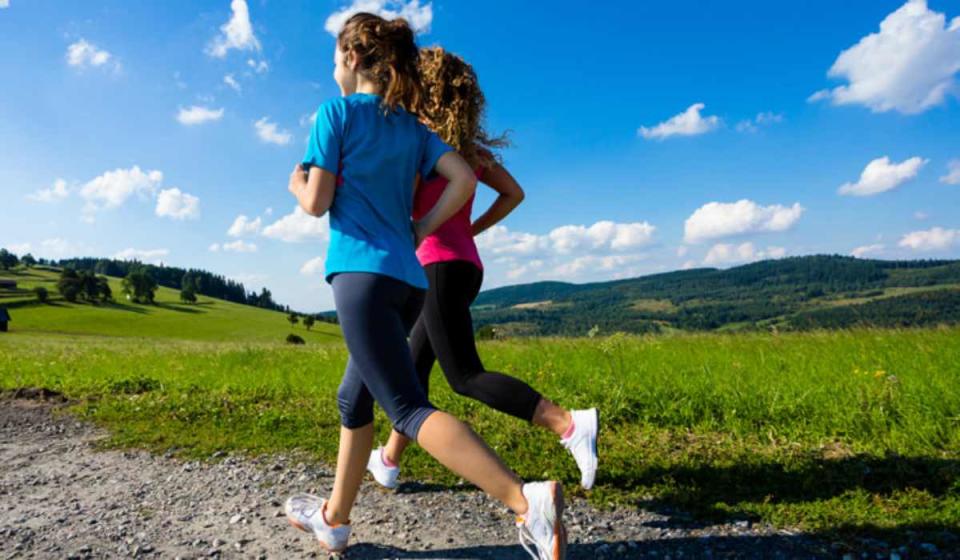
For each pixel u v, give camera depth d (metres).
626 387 4.86
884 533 2.32
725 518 2.59
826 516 2.52
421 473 3.35
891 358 5.83
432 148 2.17
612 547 2.36
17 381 7.40
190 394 6.05
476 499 2.96
